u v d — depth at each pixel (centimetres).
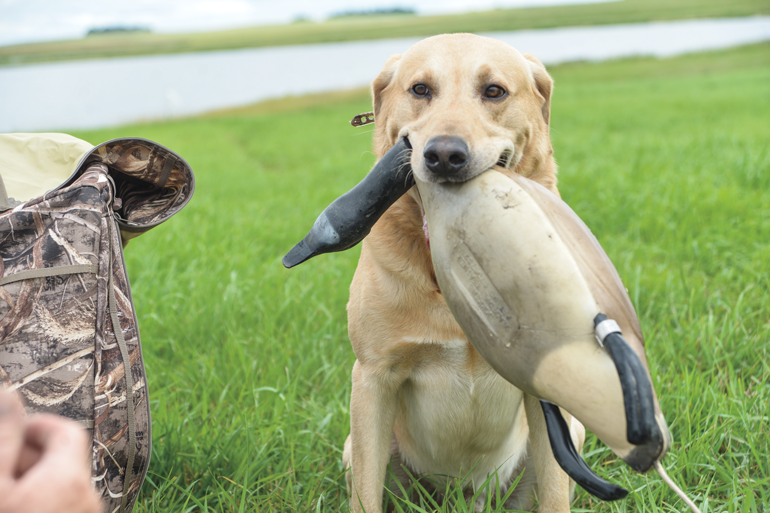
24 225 174
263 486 256
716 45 5009
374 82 282
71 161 200
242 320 412
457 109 224
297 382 331
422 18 14375
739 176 667
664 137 1123
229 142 1842
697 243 475
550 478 240
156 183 212
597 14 10406
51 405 172
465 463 277
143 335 382
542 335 156
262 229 642
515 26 9125
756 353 327
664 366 327
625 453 148
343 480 282
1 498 60
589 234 169
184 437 280
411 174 212
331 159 1283
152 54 10362
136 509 240
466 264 175
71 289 177
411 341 244
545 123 273
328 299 445
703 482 248
